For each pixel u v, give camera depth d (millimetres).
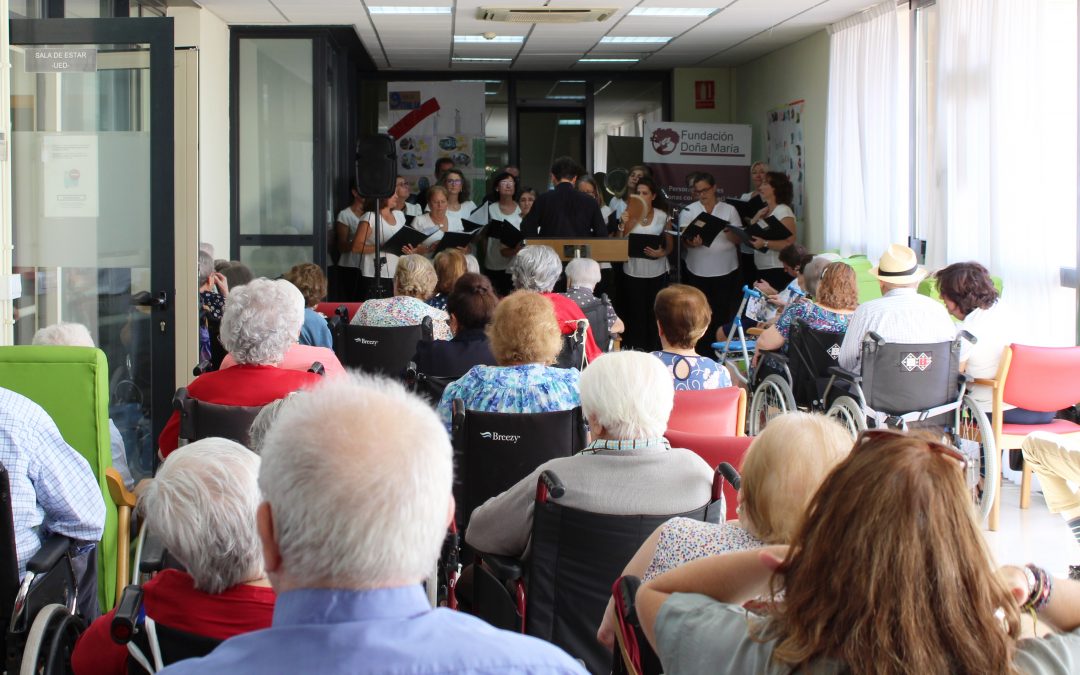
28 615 2418
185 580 1655
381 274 9750
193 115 5457
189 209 5438
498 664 1090
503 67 12117
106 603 3113
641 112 13117
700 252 9891
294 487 1119
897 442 1231
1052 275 6406
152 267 4930
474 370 3352
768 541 1784
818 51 9867
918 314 4879
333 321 5441
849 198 9172
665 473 2355
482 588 2621
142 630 1641
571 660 1136
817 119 9969
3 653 2354
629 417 2406
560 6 8281
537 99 12625
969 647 1169
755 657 1301
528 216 8789
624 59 11555
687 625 1393
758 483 1768
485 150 12211
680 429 3564
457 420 3164
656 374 2439
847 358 5020
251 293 3312
